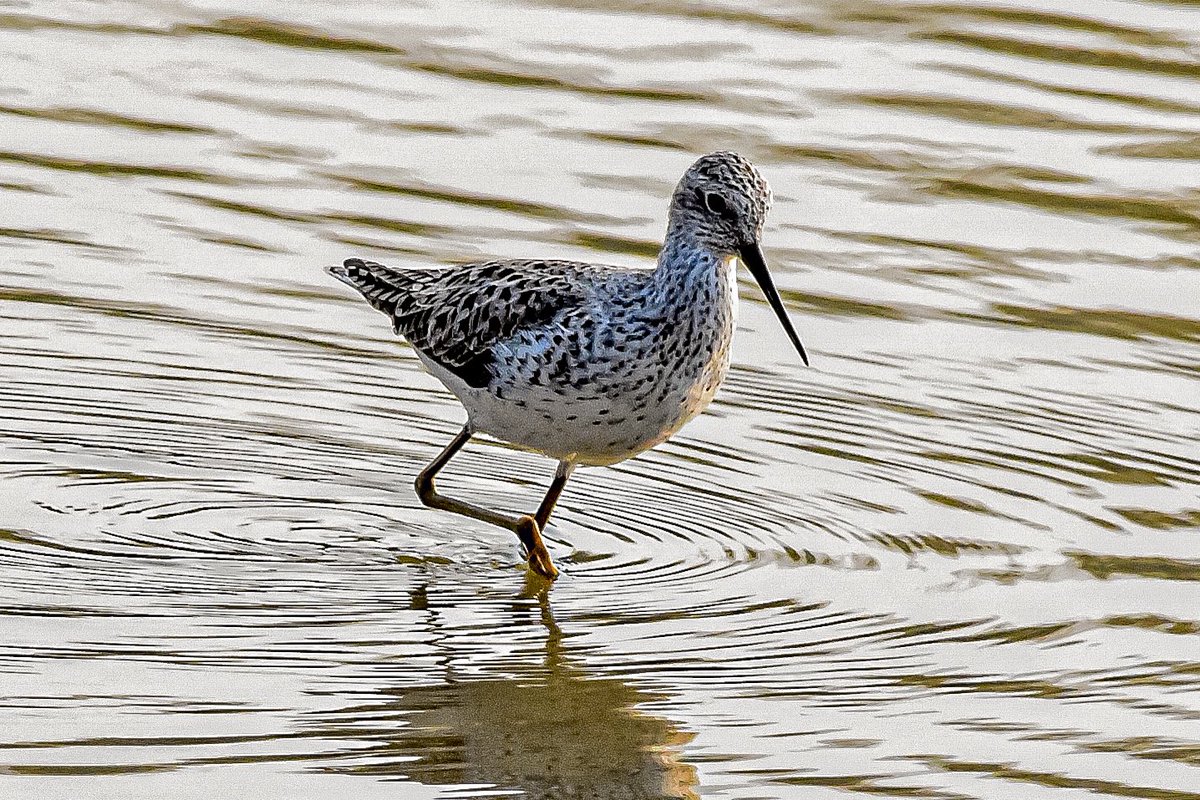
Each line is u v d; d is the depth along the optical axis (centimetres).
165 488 1362
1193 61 2059
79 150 1886
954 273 1744
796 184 1858
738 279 1745
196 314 1652
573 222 1791
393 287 1345
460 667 1118
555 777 998
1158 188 1861
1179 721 1068
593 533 1336
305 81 2019
